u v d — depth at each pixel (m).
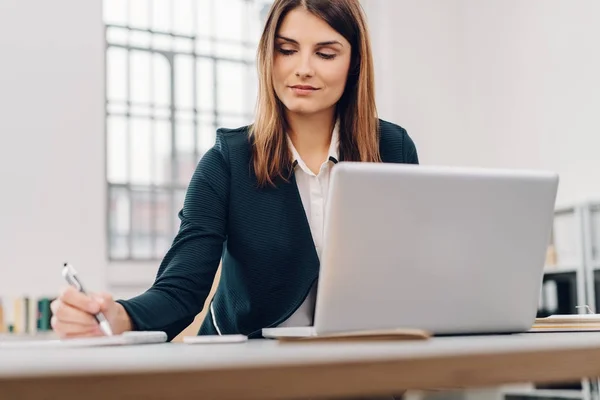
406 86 5.40
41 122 4.42
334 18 1.45
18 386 0.62
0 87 4.36
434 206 1.07
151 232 5.02
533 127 4.98
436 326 1.12
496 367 0.83
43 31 4.46
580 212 3.97
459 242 1.09
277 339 1.08
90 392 0.63
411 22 5.46
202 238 1.42
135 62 5.06
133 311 1.23
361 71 1.54
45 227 4.37
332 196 1.04
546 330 1.25
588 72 4.60
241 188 1.49
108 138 4.95
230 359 0.70
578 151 4.64
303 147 1.56
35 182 4.38
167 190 5.09
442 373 0.79
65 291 1.12
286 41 1.46
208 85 5.26
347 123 1.58
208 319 1.57
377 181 1.04
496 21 5.29
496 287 1.13
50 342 1.04
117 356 0.75
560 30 4.80
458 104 5.55
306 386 0.72
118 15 5.04
